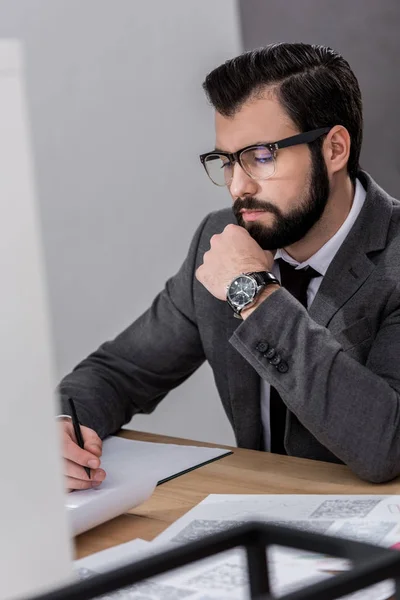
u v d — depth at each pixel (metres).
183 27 2.58
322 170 1.48
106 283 2.50
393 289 1.46
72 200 2.40
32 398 0.38
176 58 2.58
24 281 0.37
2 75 0.37
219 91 1.46
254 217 1.48
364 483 1.22
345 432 1.25
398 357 1.37
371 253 1.50
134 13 2.49
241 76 1.45
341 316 1.47
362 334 1.46
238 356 1.61
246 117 1.45
